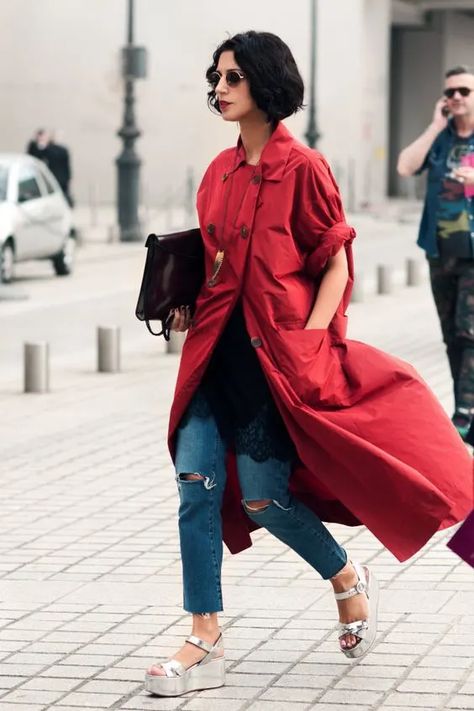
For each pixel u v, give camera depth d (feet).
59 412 46.06
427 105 217.36
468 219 39.63
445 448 20.04
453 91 39.42
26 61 181.27
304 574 27.53
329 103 178.81
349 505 20.24
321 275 21.11
